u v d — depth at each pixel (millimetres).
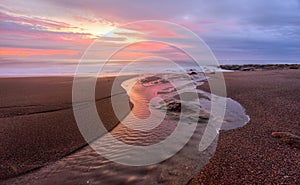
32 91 7750
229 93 9078
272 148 3643
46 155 3287
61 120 4801
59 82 10117
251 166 3047
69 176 2826
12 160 3061
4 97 6684
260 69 27000
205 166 3111
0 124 4371
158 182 2736
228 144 3895
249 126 4879
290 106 6625
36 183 2641
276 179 2689
